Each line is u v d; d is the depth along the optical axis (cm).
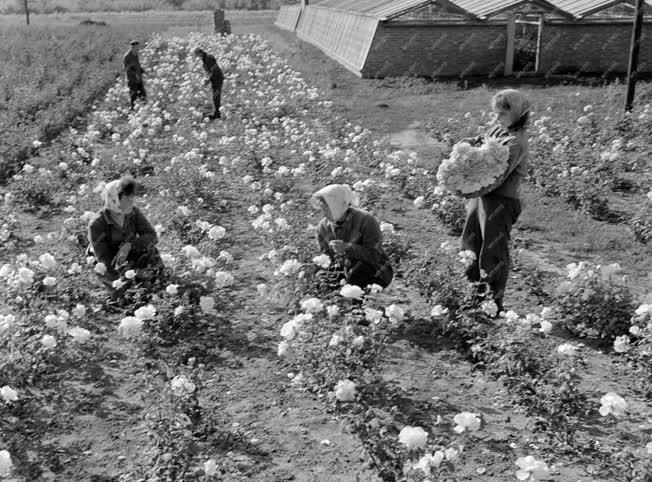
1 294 686
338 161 1179
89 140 1350
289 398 545
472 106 1783
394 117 1698
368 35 2394
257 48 3183
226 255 696
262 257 775
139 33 4216
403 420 509
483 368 583
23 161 1293
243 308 703
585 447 472
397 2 2512
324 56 3014
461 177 607
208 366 592
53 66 2562
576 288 660
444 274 679
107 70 2473
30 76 2209
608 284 655
